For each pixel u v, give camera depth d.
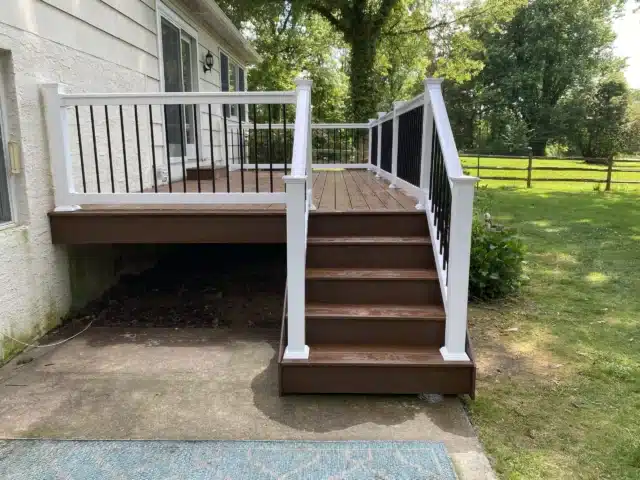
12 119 3.24
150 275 5.43
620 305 4.30
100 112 4.42
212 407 2.59
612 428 2.43
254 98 3.51
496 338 3.60
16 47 3.21
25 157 3.32
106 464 2.09
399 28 15.41
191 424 2.42
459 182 2.59
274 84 18.53
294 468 2.07
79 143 3.64
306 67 19.53
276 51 17.98
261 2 13.51
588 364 3.16
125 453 2.17
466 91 33.06
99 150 4.43
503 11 15.74
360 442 2.27
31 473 2.03
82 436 2.31
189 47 6.90
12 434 2.33
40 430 2.36
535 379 2.96
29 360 3.16
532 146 30.64
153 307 4.36
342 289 3.14
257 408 2.58
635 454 2.20
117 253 4.95
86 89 4.16
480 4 15.66
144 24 5.32
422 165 3.67
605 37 31.34
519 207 9.97
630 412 2.58
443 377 2.66
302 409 2.57
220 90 8.46
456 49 16.45
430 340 2.90
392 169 5.42
